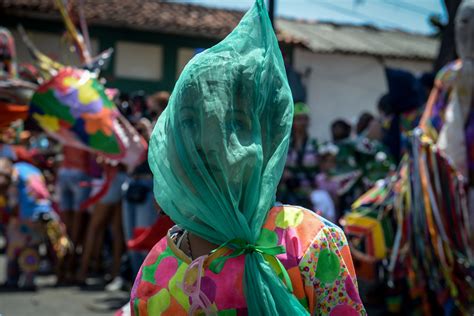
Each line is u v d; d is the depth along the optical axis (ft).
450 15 23.85
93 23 45.78
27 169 21.25
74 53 16.72
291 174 21.83
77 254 23.68
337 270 5.39
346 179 22.07
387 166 20.31
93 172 23.63
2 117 14.92
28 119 15.65
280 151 5.51
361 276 16.31
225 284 5.27
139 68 48.06
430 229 14.89
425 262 15.01
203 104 5.32
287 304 5.11
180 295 5.45
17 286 21.59
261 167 5.34
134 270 18.85
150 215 18.62
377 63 57.06
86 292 21.07
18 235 21.13
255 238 5.28
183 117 5.41
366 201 16.16
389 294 16.11
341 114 55.88
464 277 14.78
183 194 5.41
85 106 14.65
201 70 5.43
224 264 5.32
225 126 5.29
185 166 5.33
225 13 53.31
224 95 5.34
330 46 54.85
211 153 5.26
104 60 15.85
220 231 5.32
